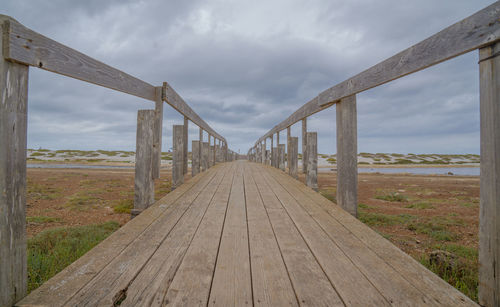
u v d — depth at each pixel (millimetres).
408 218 4879
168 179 11352
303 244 2105
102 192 7680
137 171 3156
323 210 3281
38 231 3871
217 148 15258
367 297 1325
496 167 1245
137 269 1605
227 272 1603
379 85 2416
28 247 3096
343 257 1837
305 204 3641
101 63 2266
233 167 11430
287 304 1270
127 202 5773
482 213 1307
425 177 16453
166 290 1378
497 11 1210
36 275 2283
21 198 1324
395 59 2125
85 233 3615
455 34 1495
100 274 1536
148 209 3180
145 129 3160
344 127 3221
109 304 1242
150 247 1984
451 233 3965
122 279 1481
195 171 7266
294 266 1695
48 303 1249
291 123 6926
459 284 2186
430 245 3434
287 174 7824
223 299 1308
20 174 1319
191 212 3139
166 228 2479
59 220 4523
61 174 13922
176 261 1741
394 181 13477
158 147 3537
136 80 3023
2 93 1229
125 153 56750
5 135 1242
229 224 2666
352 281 1491
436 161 51812
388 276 1553
